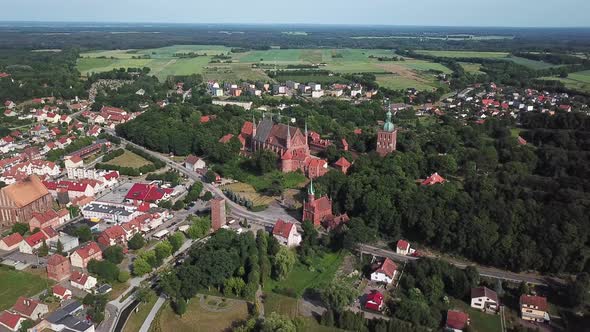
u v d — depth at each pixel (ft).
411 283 650.02
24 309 575.38
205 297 629.92
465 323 577.02
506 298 644.69
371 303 612.29
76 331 542.98
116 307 604.90
